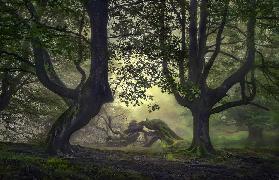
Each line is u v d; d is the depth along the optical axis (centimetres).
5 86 2797
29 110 3378
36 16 1689
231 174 1820
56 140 1847
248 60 2586
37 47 1739
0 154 1444
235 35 2934
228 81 2589
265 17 2492
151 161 2141
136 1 2108
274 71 3016
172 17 2244
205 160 2350
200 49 2575
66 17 2219
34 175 1081
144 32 2156
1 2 1650
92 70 1856
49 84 1867
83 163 1561
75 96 1866
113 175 1332
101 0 1864
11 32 1580
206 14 2559
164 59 2056
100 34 1859
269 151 3006
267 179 1761
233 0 2297
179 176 1616
